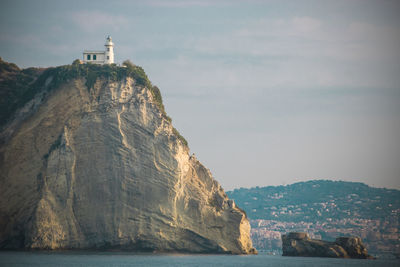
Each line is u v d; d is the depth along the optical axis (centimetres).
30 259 15012
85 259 15600
